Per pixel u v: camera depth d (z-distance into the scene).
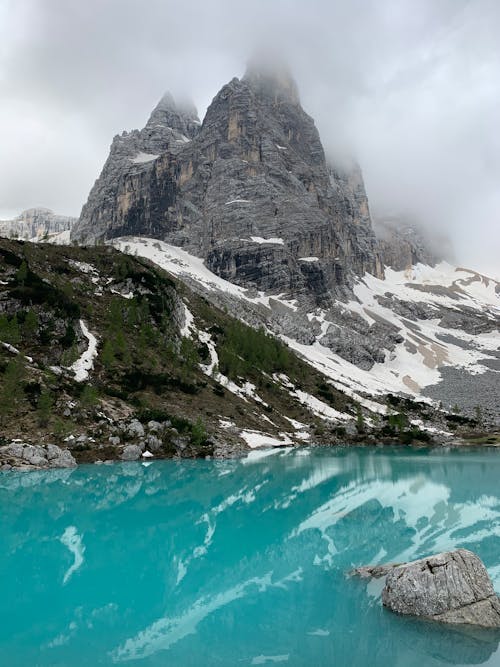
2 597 27.45
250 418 124.00
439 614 24.61
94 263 173.00
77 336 117.31
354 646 21.75
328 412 152.50
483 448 128.50
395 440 136.38
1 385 85.75
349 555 35.53
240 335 172.25
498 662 20.44
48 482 61.91
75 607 26.17
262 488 63.22
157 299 162.12
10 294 115.12
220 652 21.27
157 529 42.28
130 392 107.44
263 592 28.42
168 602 26.95
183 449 91.31
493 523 45.25
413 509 51.28
